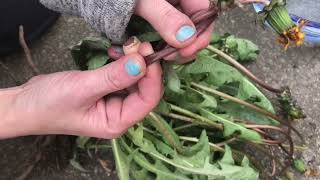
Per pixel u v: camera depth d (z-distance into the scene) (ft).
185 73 1.19
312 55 1.51
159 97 0.96
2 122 0.98
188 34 0.81
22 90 1.00
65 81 0.94
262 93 1.35
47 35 1.47
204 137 1.18
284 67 1.48
